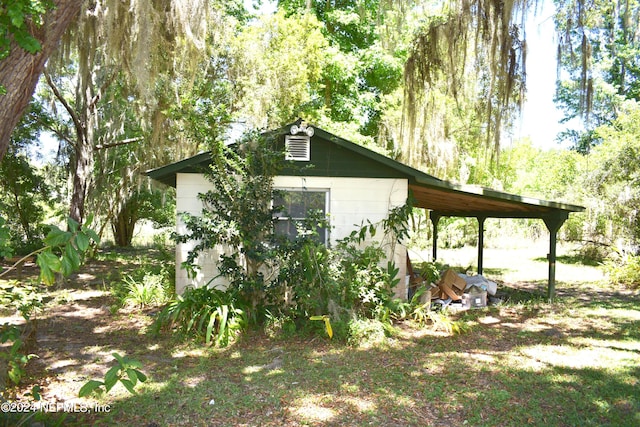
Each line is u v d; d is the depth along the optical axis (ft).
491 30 30.50
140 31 24.93
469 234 85.10
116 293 30.01
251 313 22.04
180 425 12.14
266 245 22.93
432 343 20.13
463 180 61.21
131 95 42.37
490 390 14.52
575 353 18.76
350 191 26.25
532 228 81.76
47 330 21.97
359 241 25.09
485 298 29.07
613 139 53.06
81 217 44.34
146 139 45.24
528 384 15.07
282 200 25.75
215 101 43.57
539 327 23.32
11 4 8.46
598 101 65.36
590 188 52.49
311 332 21.45
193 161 24.22
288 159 23.63
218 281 25.57
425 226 74.13
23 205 57.77
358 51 63.77
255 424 12.21
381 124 62.34
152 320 23.90
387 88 63.93
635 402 13.55
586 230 54.49
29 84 9.93
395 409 13.12
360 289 22.18
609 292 34.78
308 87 52.16
